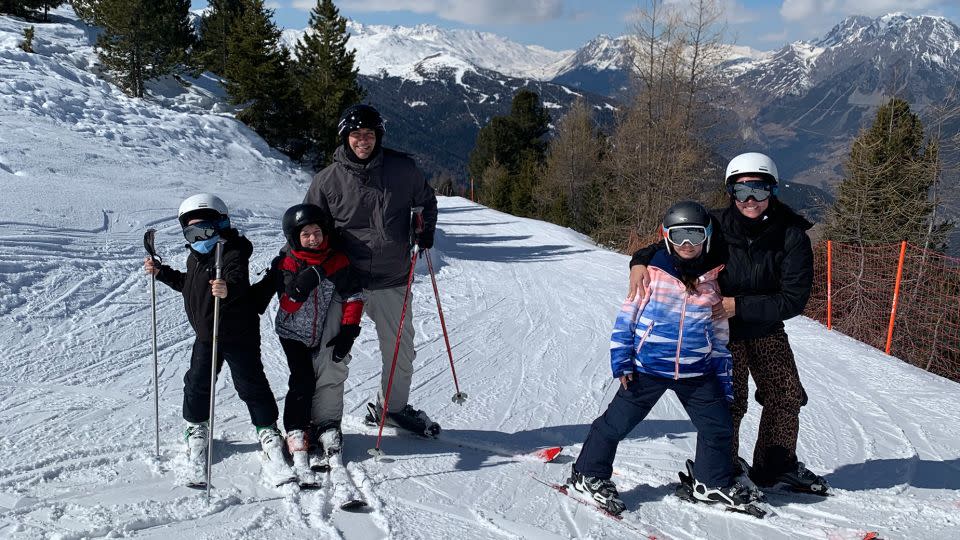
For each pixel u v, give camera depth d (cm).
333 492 342
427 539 304
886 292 1566
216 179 1559
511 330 819
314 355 378
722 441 345
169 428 419
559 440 457
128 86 2291
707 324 333
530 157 5509
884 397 602
